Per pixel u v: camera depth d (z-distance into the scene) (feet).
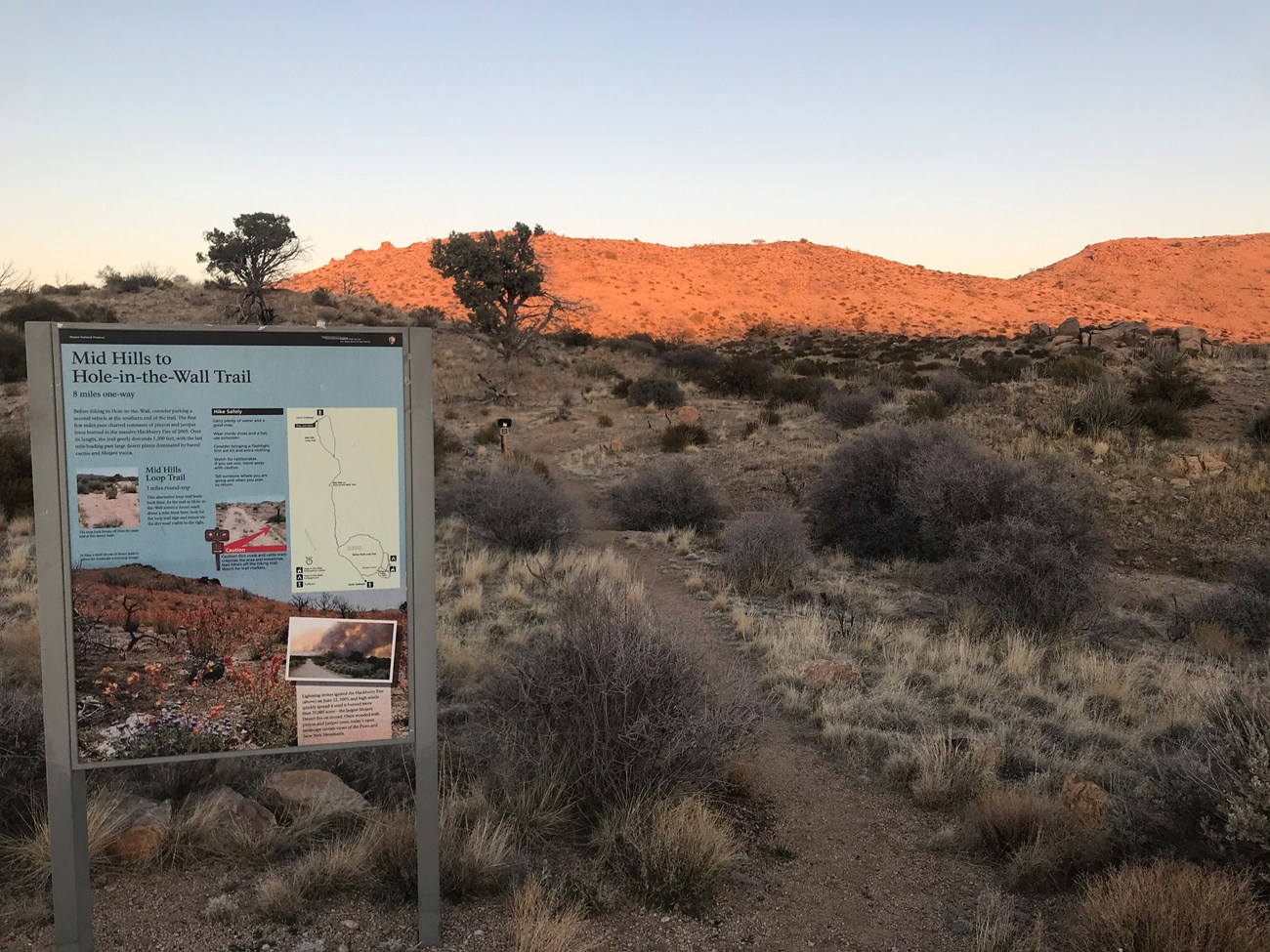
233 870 14.70
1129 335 117.80
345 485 12.13
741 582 42.75
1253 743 14.51
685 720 17.52
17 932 12.92
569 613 19.90
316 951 12.59
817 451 77.56
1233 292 372.99
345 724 12.35
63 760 11.51
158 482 11.59
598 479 77.00
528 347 148.97
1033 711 25.50
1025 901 14.74
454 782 17.70
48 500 11.28
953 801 18.84
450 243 132.77
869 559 50.96
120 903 13.60
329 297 166.40
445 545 50.31
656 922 13.88
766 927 13.92
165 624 11.72
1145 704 26.03
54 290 146.30
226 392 11.69
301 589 12.10
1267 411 69.82
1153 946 11.83
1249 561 44.91
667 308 314.55
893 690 25.99
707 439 88.02
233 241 130.21
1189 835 14.71
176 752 11.84
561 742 17.85
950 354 136.77
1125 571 50.49
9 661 24.66
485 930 13.35
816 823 18.01
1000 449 68.95
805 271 383.86
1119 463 64.28
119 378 11.38
